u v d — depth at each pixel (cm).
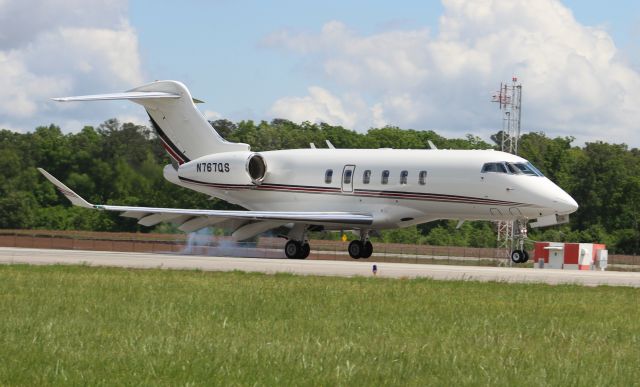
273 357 3688
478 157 10812
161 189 18300
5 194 19000
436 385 3309
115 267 8331
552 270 10712
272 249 15900
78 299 5544
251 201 12538
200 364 3497
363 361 3688
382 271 8981
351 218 11238
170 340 4009
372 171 11450
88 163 18488
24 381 3167
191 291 6181
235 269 8494
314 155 12081
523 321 5128
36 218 18900
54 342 3938
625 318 5450
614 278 9056
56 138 19412
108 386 3120
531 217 10669
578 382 3394
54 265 8362
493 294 6612
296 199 12106
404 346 4069
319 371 3453
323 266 9488
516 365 3706
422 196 11050
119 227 18875
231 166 12356
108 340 4016
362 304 5688
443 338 4384
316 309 5356
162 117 12962
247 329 4491
